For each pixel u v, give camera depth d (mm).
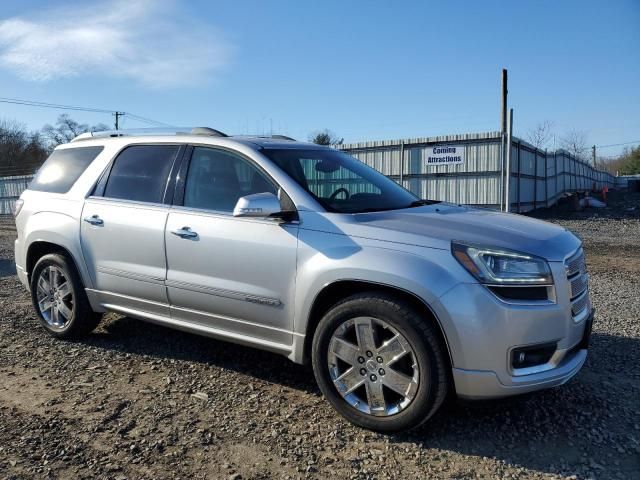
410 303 3301
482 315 3121
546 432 3473
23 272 5398
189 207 4258
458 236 3334
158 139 4680
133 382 4191
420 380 3215
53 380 4223
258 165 4059
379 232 3455
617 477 2990
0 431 3402
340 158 4730
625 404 3857
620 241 14172
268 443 3303
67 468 3004
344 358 3480
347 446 3283
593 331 5496
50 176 5348
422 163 24922
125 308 4668
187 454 3174
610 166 111500
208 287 4043
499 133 22953
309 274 3574
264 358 4695
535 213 25578
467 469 3061
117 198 4695
